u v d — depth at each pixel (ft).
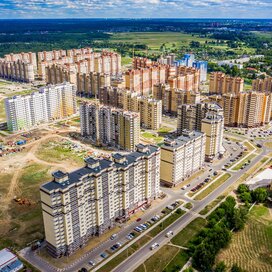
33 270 640.58
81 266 653.71
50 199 623.36
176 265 654.12
